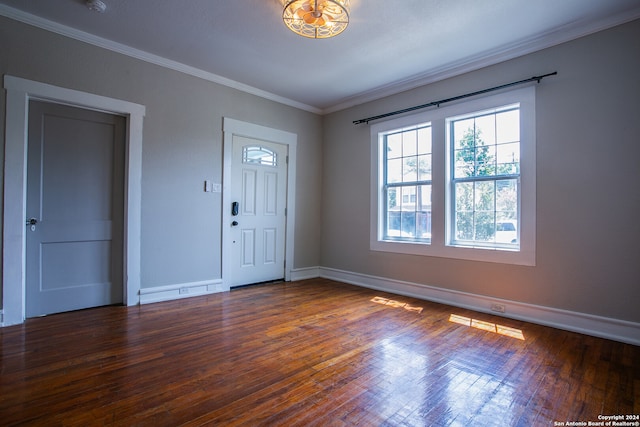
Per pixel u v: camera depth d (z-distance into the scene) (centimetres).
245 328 289
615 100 273
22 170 287
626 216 268
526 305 317
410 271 412
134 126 346
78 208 326
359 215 475
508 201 338
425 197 405
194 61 370
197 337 267
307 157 516
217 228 412
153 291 362
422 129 412
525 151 319
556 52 304
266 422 160
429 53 344
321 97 479
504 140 341
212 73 401
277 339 265
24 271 292
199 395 183
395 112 430
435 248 387
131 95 345
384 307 358
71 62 309
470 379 205
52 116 311
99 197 338
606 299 276
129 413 165
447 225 379
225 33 311
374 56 352
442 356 237
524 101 321
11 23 280
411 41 320
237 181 437
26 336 262
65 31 303
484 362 228
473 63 356
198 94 393
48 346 244
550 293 304
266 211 470
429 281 393
